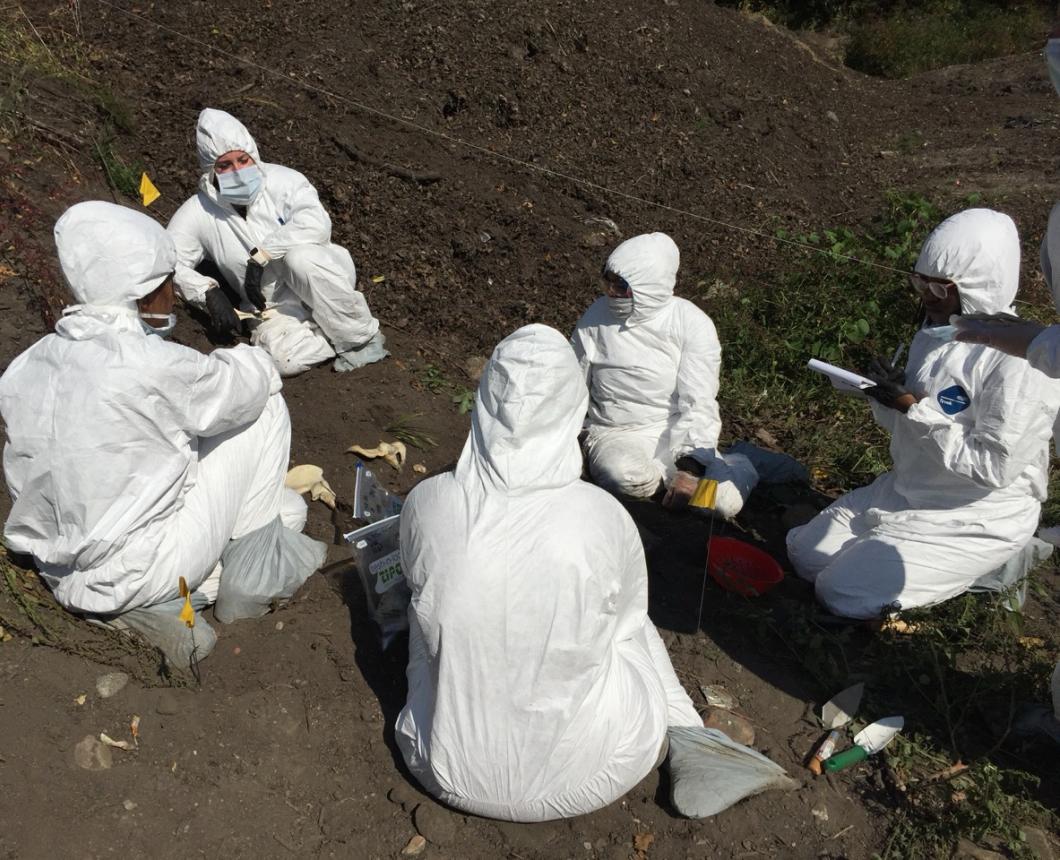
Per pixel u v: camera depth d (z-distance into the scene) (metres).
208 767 2.96
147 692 3.10
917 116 11.26
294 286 4.89
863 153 9.87
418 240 6.33
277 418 3.54
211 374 3.16
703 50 10.01
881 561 3.75
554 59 8.33
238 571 3.44
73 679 3.05
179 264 4.84
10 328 4.32
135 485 3.06
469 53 7.89
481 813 2.87
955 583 3.76
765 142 9.04
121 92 6.43
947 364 3.52
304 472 4.20
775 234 7.39
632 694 2.86
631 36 9.28
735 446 5.05
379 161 6.60
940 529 3.71
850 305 6.29
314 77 7.00
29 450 3.00
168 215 5.70
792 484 4.95
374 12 7.88
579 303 6.21
